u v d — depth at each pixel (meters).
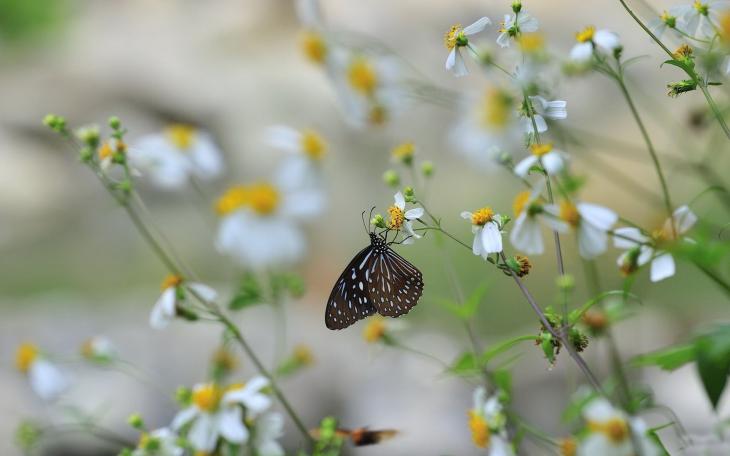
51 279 3.02
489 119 1.25
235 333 1.08
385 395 1.62
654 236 0.96
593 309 1.06
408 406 1.59
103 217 3.13
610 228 0.95
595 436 0.93
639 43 2.25
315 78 3.30
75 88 3.50
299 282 1.15
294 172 1.41
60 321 1.84
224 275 2.82
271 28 3.57
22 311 1.97
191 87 3.38
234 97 3.33
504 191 2.59
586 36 1.02
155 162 1.26
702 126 1.15
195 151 1.27
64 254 3.11
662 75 2.12
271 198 1.36
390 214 0.98
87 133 1.10
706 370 0.92
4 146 3.38
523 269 0.96
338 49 1.33
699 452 1.08
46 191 3.28
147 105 3.42
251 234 1.34
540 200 0.97
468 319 1.09
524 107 0.99
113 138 1.10
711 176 1.11
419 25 2.76
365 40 1.35
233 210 1.35
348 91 1.31
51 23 4.24
